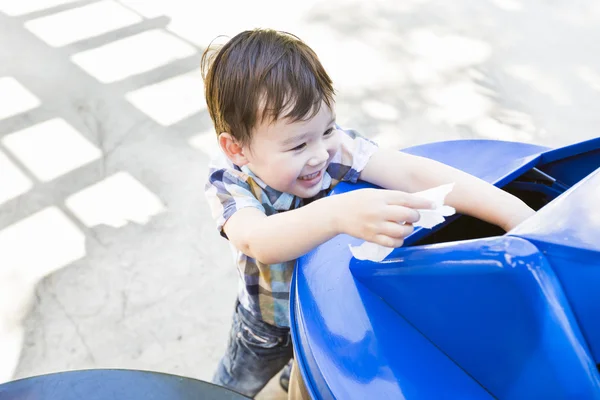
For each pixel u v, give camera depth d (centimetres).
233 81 81
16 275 172
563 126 230
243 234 82
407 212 65
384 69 258
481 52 270
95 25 277
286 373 148
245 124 82
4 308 164
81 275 173
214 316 166
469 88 248
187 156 211
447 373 64
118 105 232
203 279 174
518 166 91
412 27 286
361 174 93
